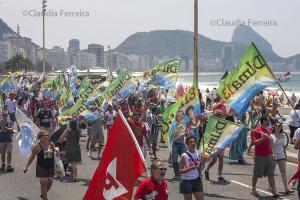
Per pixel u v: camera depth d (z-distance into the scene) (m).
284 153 18.17
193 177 13.87
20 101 38.97
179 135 18.97
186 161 13.88
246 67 18.19
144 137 20.89
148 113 25.09
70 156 20.09
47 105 29.41
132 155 9.97
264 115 17.80
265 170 17.55
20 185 19.80
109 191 9.99
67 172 21.98
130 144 9.99
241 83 18.31
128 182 9.93
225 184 19.81
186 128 18.80
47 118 28.89
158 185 10.77
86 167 23.44
